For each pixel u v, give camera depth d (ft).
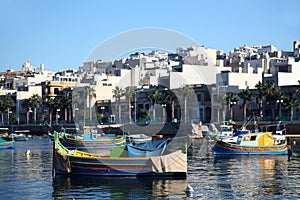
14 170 134.62
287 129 302.66
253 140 181.47
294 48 561.43
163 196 93.40
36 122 435.53
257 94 352.28
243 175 120.88
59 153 117.91
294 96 331.57
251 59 481.05
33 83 529.04
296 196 92.32
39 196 94.48
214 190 98.94
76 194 95.91
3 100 462.19
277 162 153.58
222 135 242.78
